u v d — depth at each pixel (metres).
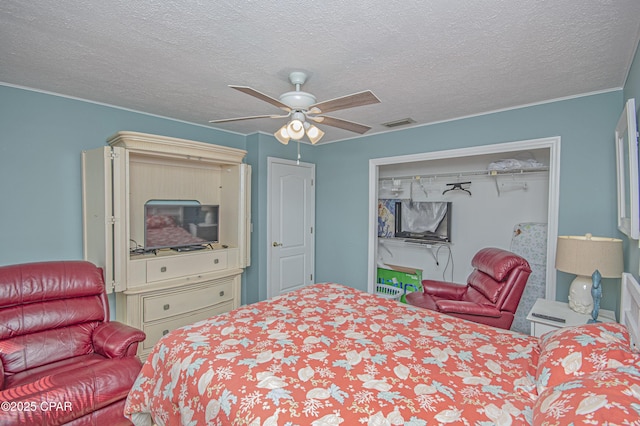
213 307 3.23
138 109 2.98
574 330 1.36
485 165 3.94
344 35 1.61
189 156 2.97
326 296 2.45
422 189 4.49
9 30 1.59
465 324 1.91
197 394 1.28
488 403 1.11
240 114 3.12
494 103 2.70
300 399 1.13
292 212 4.27
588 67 1.98
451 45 1.71
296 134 1.92
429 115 3.06
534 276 3.42
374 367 1.37
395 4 1.35
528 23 1.49
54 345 2.02
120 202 2.51
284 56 1.85
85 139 2.74
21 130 2.44
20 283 2.00
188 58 1.90
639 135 1.54
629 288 1.53
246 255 3.50
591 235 2.27
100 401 1.68
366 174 3.98
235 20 1.48
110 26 1.55
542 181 3.51
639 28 1.52
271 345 1.57
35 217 2.53
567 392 0.94
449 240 4.15
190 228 3.25
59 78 2.24
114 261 2.50
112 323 2.23
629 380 0.90
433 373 1.32
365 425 0.99
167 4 1.36
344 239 4.26
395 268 4.50
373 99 1.66
